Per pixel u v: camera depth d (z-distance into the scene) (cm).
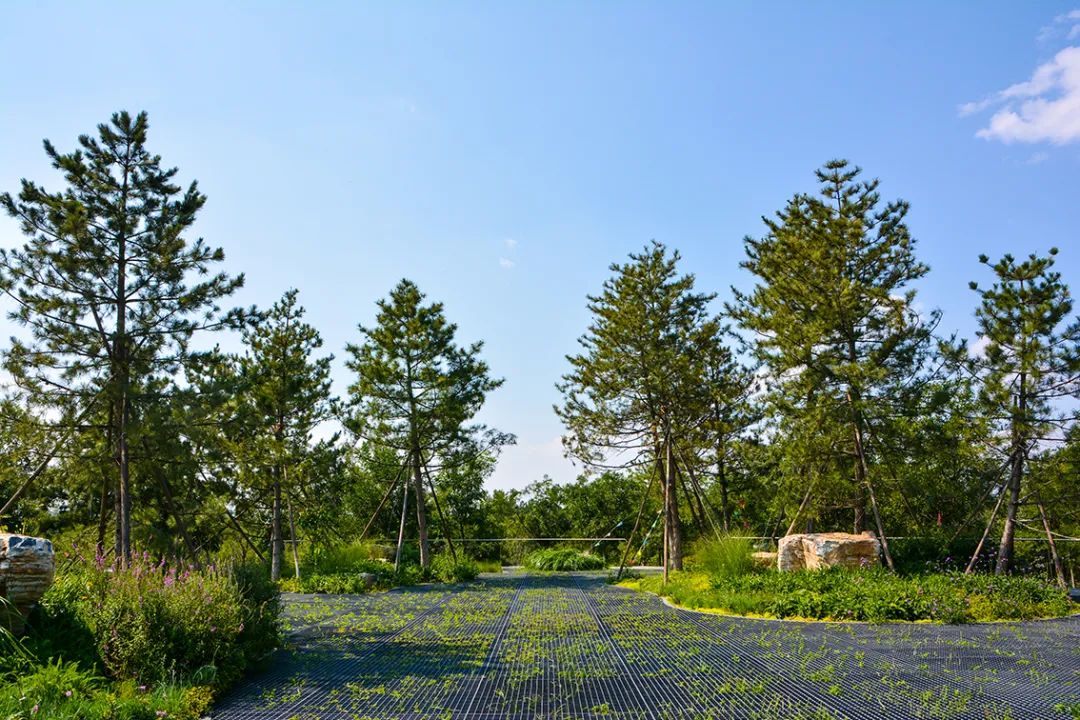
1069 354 1642
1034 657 841
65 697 586
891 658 836
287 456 2045
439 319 2497
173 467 1725
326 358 2316
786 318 2092
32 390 1489
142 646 695
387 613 1325
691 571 1962
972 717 583
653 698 657
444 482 3834
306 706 644
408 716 609
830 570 1530
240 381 1691
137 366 1578
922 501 2219
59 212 1491
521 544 3784
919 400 1998
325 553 2164
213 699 659
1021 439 1675
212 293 1592
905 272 2144
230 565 908
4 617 690
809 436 1991
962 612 1178
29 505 1823
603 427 2372
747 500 2948
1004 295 1706
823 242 2066
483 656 869
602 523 4028
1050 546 1664
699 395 2270
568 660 838
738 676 741
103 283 1551
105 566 906
